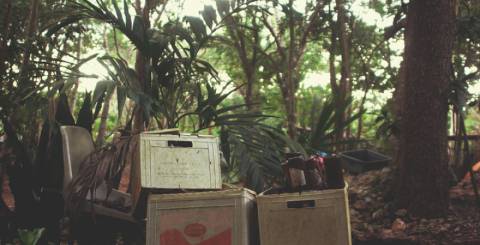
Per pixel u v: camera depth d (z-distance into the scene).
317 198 3.46
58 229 4.66
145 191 3.78
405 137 6.69
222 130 5.15
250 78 13.27
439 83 6.52
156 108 5.21
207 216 3.54
